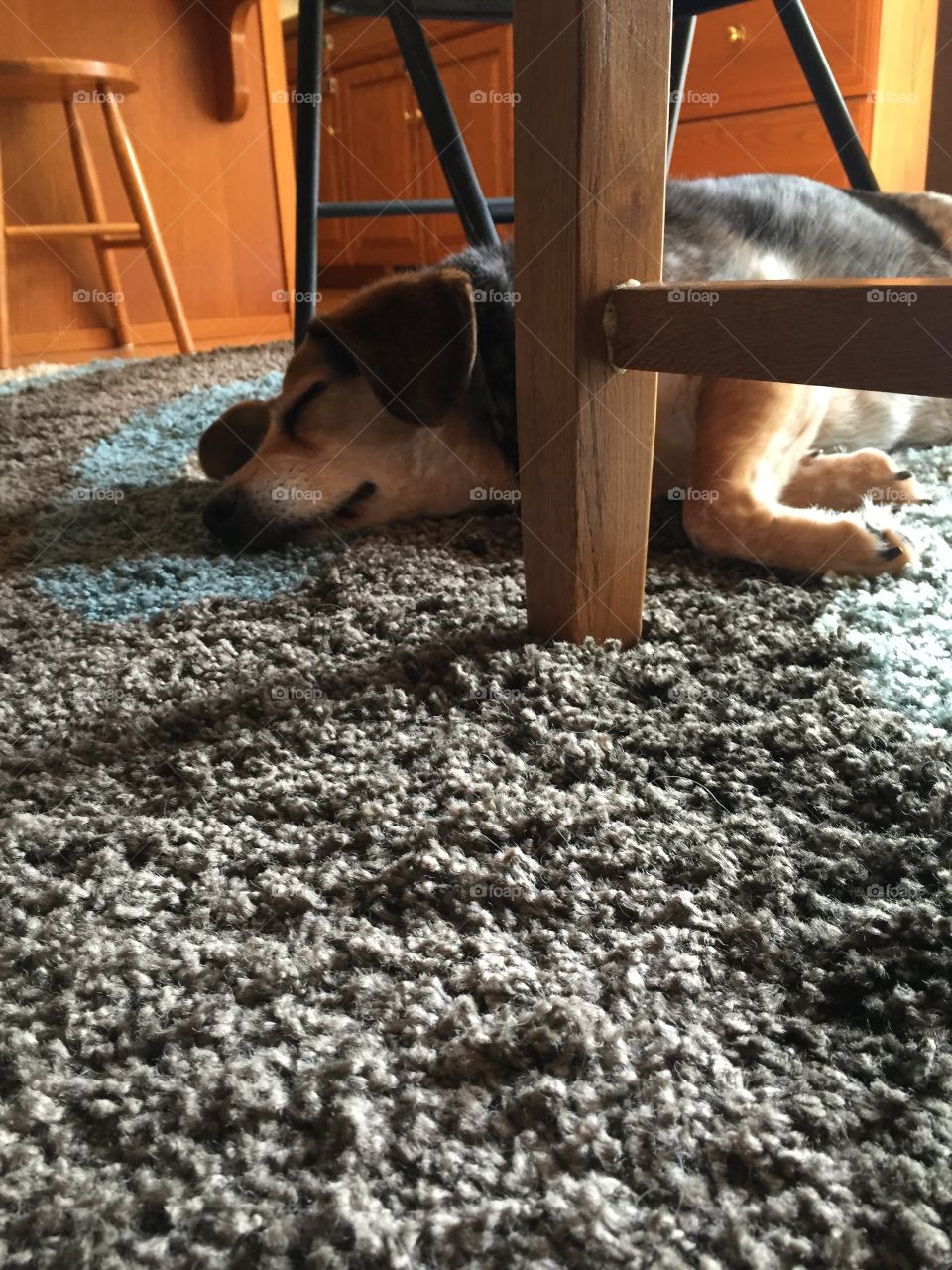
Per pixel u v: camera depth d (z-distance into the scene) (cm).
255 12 351
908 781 68
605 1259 40
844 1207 42
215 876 65
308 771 76
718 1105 47
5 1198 44
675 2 162
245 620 107
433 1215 42
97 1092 49
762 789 70
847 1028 51
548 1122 46
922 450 151
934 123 254
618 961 56
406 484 131
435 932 59
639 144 78
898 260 148
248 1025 53
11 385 255
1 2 305
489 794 71
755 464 107
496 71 352
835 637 89
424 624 100
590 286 79
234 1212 42
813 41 178
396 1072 50
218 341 371
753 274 121
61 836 70
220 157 357
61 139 323
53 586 119
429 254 420
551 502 88
